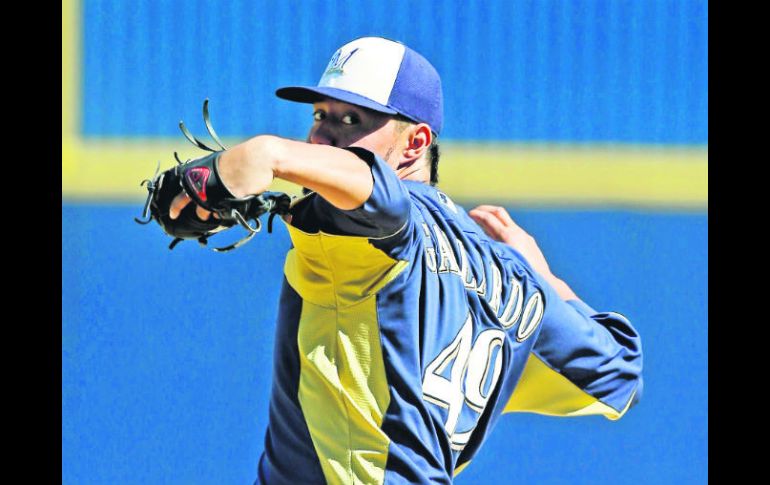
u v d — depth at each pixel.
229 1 25.27
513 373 11.70
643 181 25.52
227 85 25.27
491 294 11.38
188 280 24.30
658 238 25.48
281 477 10.98
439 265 10.81
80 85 25.09
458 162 25.52
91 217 24.84
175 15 25.33
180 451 23.91
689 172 25.39
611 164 25.47
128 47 25.20
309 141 11.13
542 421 23.61
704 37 25.39
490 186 25.53
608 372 12.43
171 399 24.14
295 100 11.27
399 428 10.36
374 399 10.39
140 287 24.44
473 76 25.47
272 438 11.09
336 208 9.78
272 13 25.20
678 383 24.84
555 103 25.56
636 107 25.55
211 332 24.16
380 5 25.20
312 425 10.58
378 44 11.21
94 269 24.48
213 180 9.04
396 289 10.33
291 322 10.80
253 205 9.22
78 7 24.88
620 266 25.42
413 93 11.21
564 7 25.55
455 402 10.78
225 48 25.30
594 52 25.55
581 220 25.48
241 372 24.06
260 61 25.20
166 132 25.25
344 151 9.62
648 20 25.47
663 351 25.08
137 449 24.02
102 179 24.94
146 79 25.25
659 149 25.48
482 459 23.56
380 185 9.60
